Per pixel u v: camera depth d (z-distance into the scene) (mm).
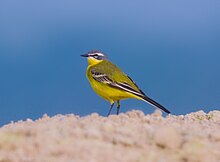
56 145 13531
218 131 15852
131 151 13531
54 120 16359
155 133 14055
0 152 13422
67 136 13984
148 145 13906
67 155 13180
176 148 13859
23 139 13859
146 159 13258
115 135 14164
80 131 14148
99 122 15461
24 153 13336
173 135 13945
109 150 13453
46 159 12969
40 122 16359
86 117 16500
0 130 14609
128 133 14344
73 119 16312
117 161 13000
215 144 14430
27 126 15297
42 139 13797
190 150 13703
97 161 12930
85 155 13148
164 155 13555
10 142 13719
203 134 15023
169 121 16859
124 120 16031
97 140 13891
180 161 13375
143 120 16266
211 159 13555
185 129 15453
